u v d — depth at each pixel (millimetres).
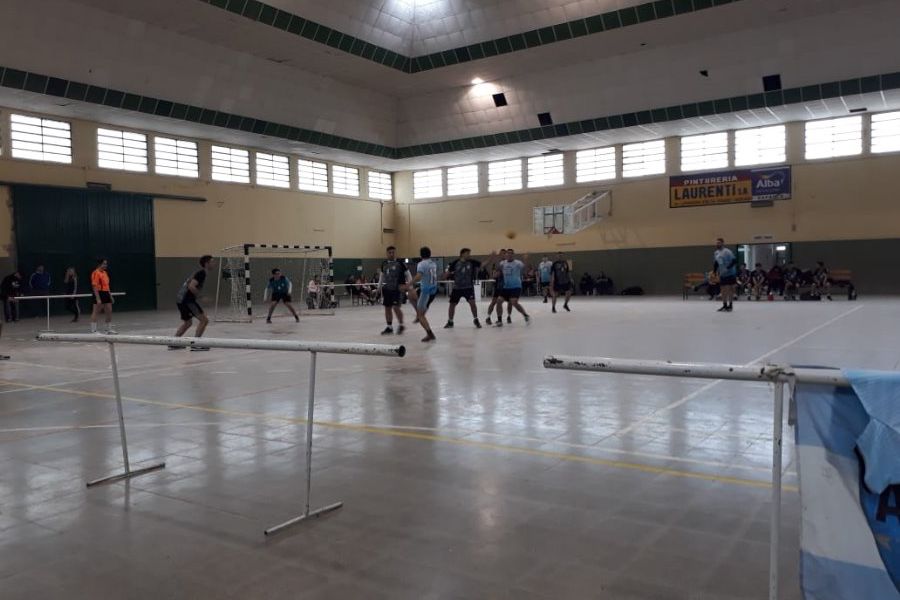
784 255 26891
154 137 25016
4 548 3375
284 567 3100
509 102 27766
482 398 6887
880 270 25250
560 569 2996
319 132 28031
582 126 27359
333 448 5117
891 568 2133
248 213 28469
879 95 22422
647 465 4516
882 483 2141
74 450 5223
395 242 36312
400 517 3680
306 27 21172
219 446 5258
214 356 10914
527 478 4293
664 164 29094
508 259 15133
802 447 2289
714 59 23188
